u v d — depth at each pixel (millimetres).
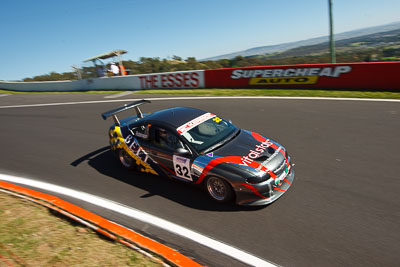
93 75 20094
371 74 11219
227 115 9820
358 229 3814
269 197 4359
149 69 31031
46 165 6816
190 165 4773
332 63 11922
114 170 6215
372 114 8539
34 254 3459
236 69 14234
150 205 4727
